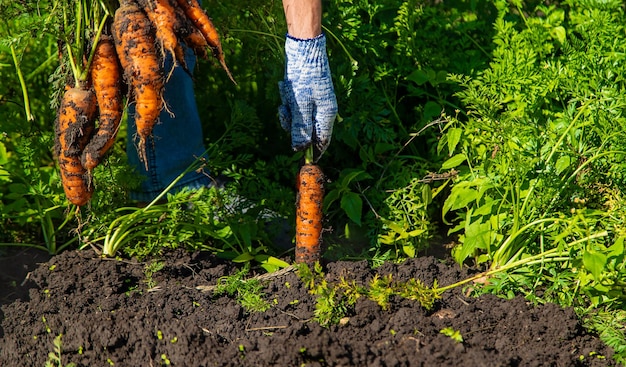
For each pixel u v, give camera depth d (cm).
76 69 349
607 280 350
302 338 323
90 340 337
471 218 392
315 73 345
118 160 415
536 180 375
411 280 355
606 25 445
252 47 454
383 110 434
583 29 454
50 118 448
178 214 399
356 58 447
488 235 375
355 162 457
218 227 410
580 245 359
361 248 421
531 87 428
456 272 379
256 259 400
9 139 444
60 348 336
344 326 340
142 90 335
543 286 372
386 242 400
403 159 451
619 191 372
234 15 438
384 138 428
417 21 478
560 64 438
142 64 332
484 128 391
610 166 383
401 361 315
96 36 342
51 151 435
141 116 340
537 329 336
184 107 417
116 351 336
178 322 336
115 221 390
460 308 351
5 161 409
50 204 417
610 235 371
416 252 412
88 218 390
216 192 405
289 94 352
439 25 472
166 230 408
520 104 426
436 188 433
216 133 493
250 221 409
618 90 426
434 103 449
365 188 437
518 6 477
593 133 384
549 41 480
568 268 370
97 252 395
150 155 415
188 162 424
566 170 386
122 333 337
